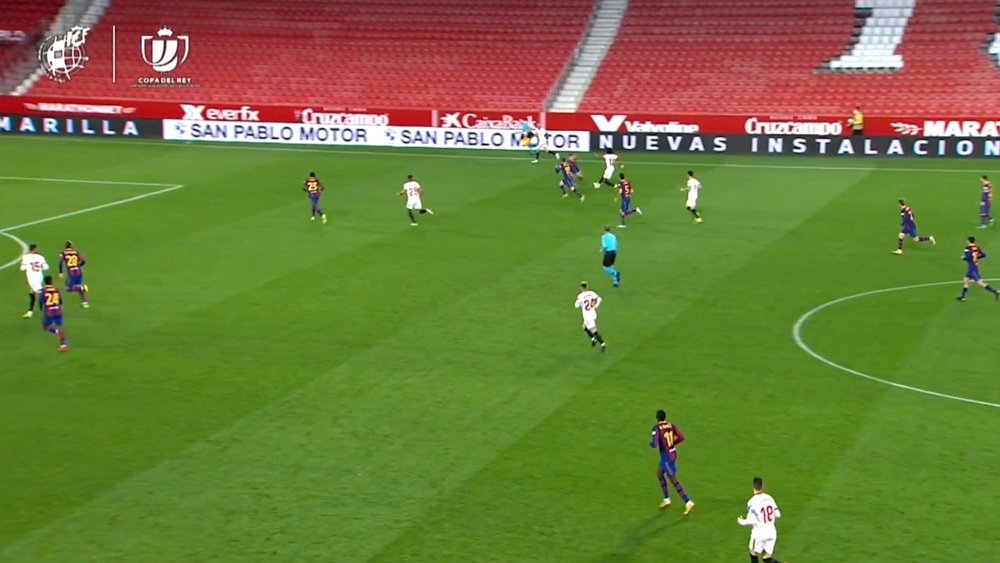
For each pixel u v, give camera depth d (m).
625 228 45.19
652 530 21.16
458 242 42.81
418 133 66.88
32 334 32.44
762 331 32.41
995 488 22.64
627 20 74.06
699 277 38.00
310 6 78.06
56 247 42.41
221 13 78.12
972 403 27.05
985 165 58.38
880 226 45.38
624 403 27.12
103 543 20.66
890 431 25.44
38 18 78.19
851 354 30.52
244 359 30.17
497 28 75.12
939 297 35.81
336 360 30.06
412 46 74.88
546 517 21.62
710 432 25.44
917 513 21.64
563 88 70.19
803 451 24.44
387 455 24.31
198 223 46.22
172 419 26.27
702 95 68.12
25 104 70.75
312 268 39.09
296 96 72.50
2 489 22.75
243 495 22.50
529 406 26.95
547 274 38.31
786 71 68.69
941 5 70.25
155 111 69.56
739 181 55.03
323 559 20.09
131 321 33.44
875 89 66.38
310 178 46.56
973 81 65.56
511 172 58.25
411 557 20.16
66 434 25.44
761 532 19.39
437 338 31.77
